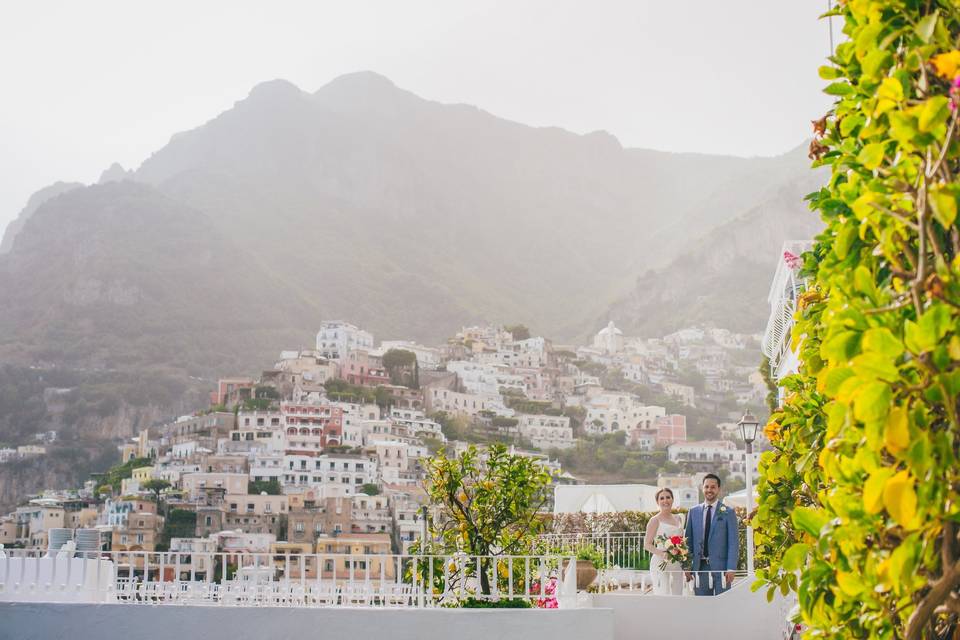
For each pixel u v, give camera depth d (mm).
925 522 2621
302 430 179875
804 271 4824
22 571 9422
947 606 2797
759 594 11891
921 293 2814
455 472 11086
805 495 5727
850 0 3387
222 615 9047
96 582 9641
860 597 2986
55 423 193625
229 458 171375
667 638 11945
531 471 11195
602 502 40594
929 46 2975
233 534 155750
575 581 10359
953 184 2697
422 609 9016
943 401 2557
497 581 10336
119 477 177625
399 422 194875
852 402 2740
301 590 9852
